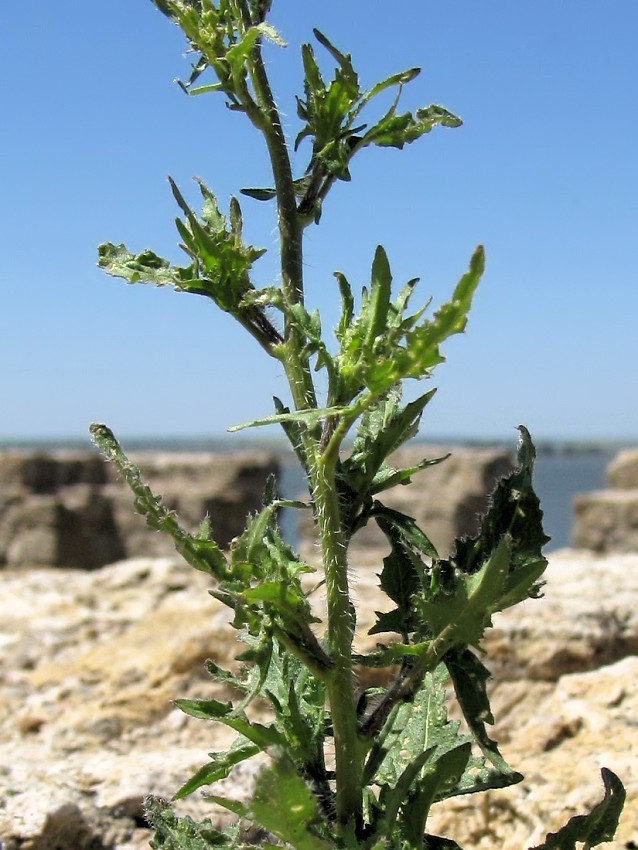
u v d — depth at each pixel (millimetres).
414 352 1651
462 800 3238
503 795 3205
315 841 1727
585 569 5547
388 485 1996
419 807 1953
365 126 2031
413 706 2314
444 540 14164
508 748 3598
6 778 3270
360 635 4344
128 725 4145
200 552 1794
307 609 1818
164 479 15094
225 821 3174
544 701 3988
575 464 76000
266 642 1807
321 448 1905
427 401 1955
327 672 1883
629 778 3086
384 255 1711
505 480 2102
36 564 15195
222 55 1965
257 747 1931
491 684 4105
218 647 4438
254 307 1987
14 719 4219
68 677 4562
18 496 15328
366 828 1952
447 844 2041
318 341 1826
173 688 4340
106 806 3199
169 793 3266
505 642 4176
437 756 2225
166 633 4863
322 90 2021
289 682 2133
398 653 1913
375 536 13008
